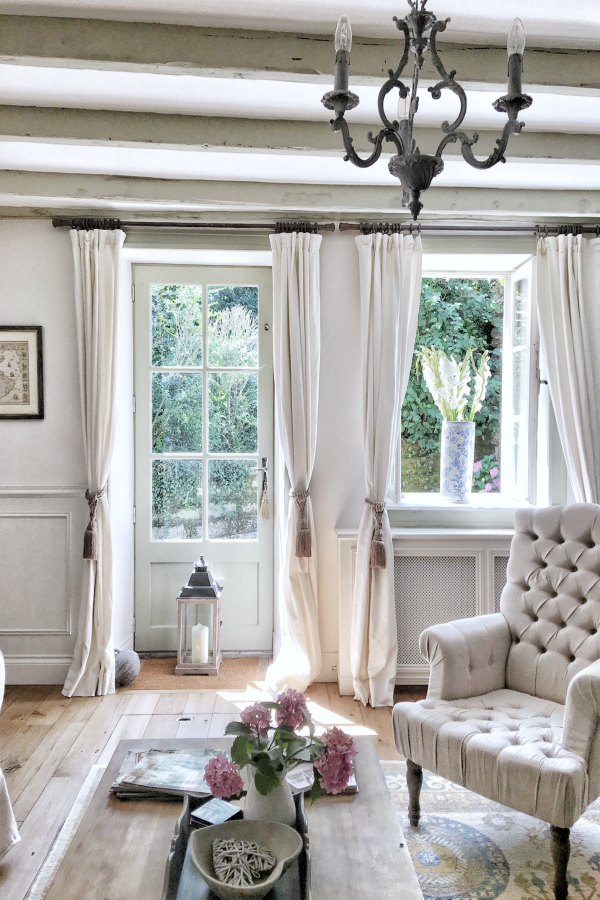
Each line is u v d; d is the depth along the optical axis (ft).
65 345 12.14
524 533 9.37
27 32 7.23
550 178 11.10
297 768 6.28
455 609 12.07
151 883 4.69
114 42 7.32
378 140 5.34
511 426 13.79
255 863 4.68
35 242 12.05
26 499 12.15
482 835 7.72
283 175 11.00
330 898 4.58
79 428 12.17
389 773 9.16
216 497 13.67
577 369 11.91
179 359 13.55
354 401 12.34
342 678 11.89
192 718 10.69
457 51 7.72
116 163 10.46
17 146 9.75
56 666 12.19
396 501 12.92
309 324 11.89
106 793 5.88
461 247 12.41
